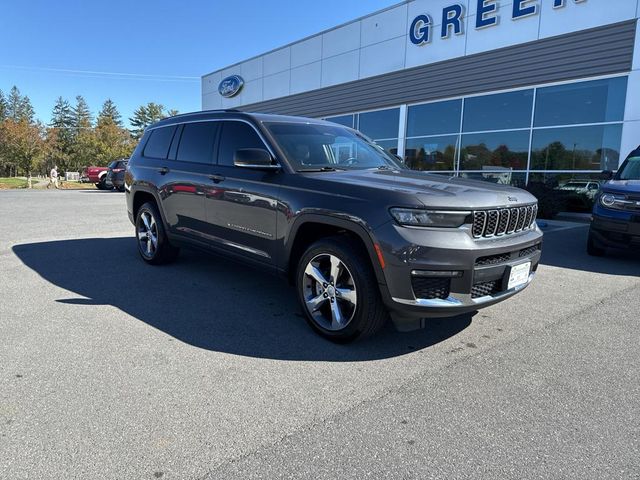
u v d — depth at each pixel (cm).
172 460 214
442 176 412
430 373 307
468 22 1465
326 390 281
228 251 455
